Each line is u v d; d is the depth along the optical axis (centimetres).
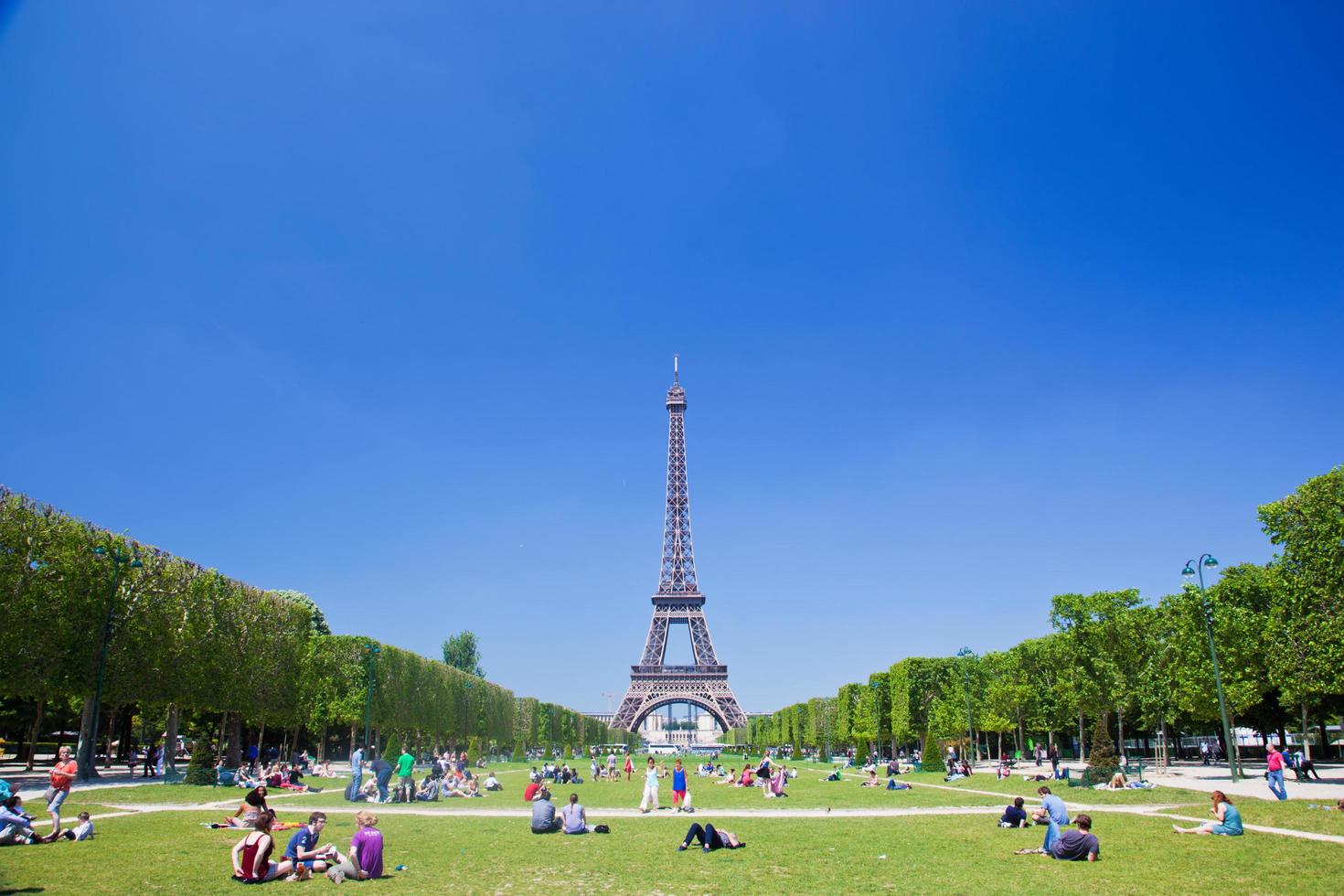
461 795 7244
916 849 3931
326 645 11469
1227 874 3192
